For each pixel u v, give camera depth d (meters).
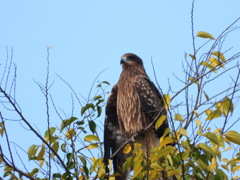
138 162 9.63
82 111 11.33
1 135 10.64
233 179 10.15
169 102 10.41
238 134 9.53
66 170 10.65
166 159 9.81
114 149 15.07
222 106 9.88
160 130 14.95
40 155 10.66
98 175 10.42
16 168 10.69
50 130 10.92
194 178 9.85
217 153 9.66
